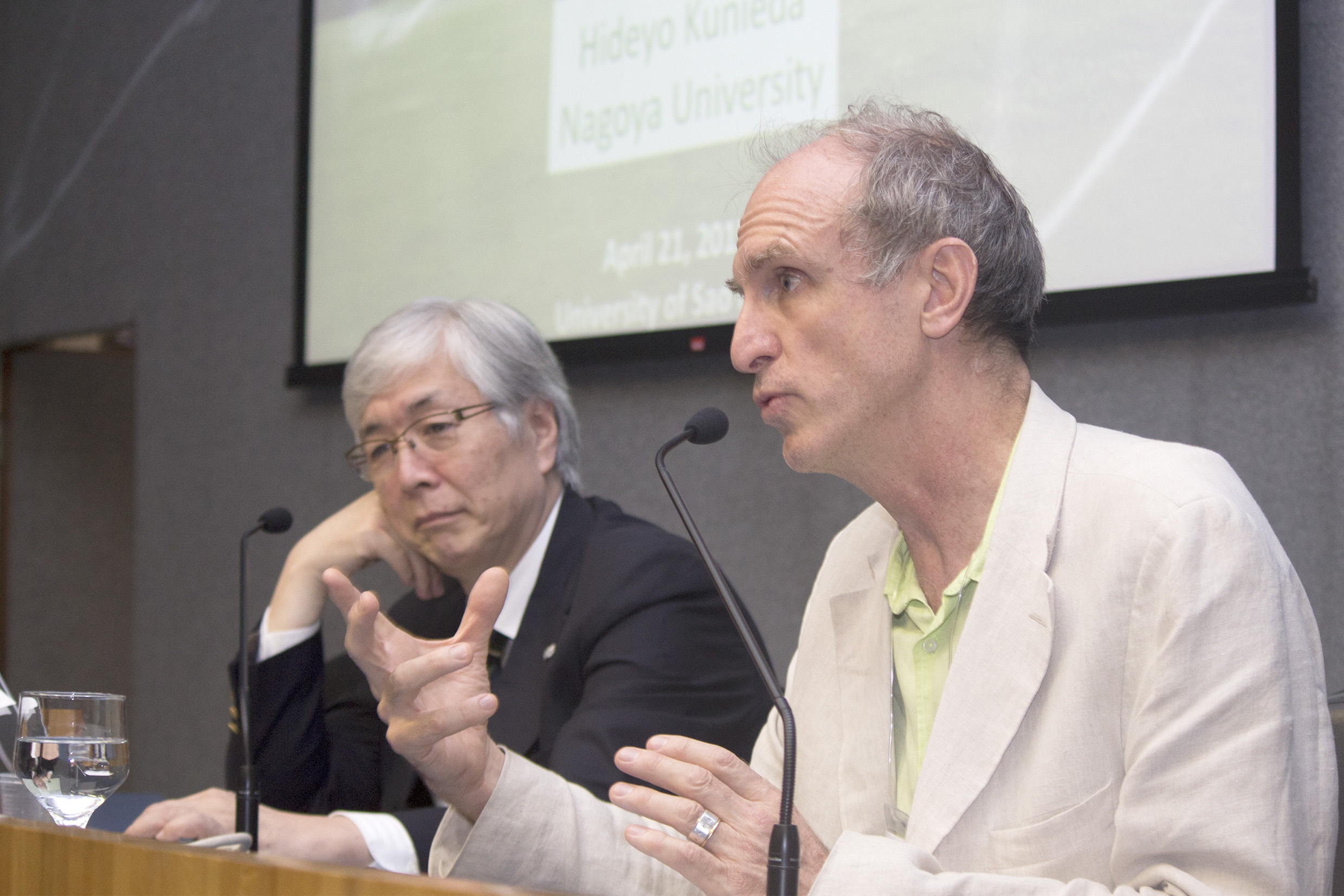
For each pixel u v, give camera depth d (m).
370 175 3.30
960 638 1.04
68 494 4.72
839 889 0.85
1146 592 0.95
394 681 1.03
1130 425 2.06
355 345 3.30
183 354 3.82
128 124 4.09
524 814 1.11
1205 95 1.97
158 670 3.76
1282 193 1.88
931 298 1.05
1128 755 0.93
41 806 1.17
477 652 1.10
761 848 0.92
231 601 3.61
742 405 2.58
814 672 1.22
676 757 0.95
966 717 1.01
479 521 1.81
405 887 0.55
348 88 3.38
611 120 2.82
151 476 3.87
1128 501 0.99
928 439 1.07
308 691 1.86
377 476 1.88
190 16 3.92
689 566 1.72
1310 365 1.90
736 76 2.60
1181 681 0.90
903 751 1.14
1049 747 0.98
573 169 2.88
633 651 1.62
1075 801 0.96
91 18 4.25
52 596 4.67
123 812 1.94
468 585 1.90
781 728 1.24
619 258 2.77
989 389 1.08
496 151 3.04
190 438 3.77
